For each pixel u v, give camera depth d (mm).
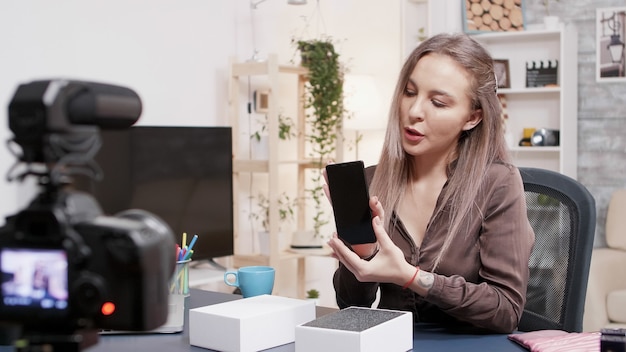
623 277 3934
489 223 1590
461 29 4621
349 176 1412
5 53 2912
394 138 1687
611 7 4473
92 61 3250
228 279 1665
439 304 1440
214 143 3590
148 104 3512
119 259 731
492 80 1605
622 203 4230
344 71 4387
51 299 737
